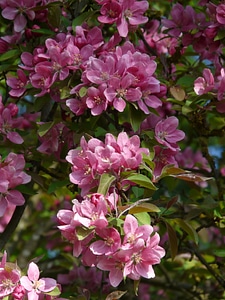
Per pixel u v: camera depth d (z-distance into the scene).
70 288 1.47
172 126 1.25
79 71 1.25
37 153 1.33
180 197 1.52
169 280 1.68
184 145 1.77
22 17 1.34
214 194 1.48
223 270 1.44
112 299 1.14
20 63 1.42
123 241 1.07
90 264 1.11
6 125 1.28
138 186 1.24
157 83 1.22
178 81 1.38
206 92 1.28
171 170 1.16
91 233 1.08
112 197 1.09
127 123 1.29
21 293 1.12
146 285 1.88
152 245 1.07
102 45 1.26
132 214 1.11
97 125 1.30
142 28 1.51
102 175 1.09
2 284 1.12
